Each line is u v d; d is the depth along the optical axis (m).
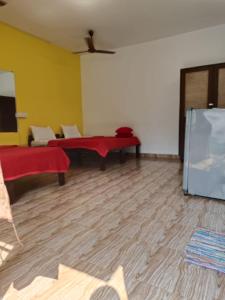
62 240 1.64
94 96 6.07
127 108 5.61
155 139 5.31
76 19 4.00
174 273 1.26
